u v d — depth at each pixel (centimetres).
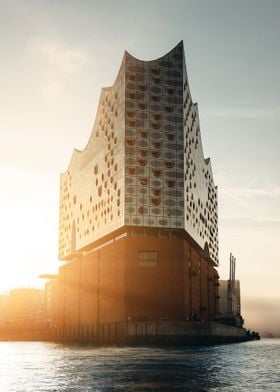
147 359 6950
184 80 14425
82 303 16225
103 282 14412
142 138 13675
